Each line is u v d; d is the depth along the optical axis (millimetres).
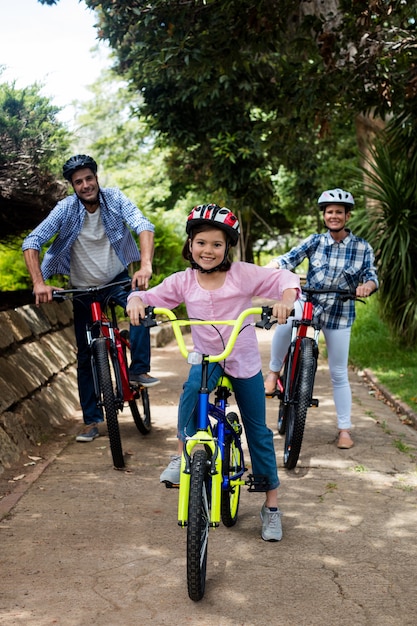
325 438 6312
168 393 8414
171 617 3252
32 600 3400
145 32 8070
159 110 15055
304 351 5336
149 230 5746
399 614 3273
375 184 10586
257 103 14305
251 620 3227
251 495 4898
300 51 7855
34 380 7012
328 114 8227
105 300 6012
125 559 3854
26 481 5074
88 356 6176
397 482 5129
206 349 3877
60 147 8008
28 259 5516
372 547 4016
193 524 3289
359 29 7305
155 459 5703
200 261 3689
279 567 3762
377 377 8773
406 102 8320
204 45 7648
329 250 5828
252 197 16484
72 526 4309
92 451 5918
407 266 9680
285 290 3674
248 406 3965
